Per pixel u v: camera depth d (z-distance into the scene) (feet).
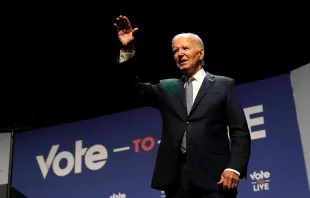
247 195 10.66
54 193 13.14
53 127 14.10
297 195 10.11
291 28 12.07
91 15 12.79
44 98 14.92
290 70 12.32
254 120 11.25
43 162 13.69
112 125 13.29
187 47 5.69
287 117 10.85
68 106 14.89
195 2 12.22
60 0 12.25
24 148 14.07
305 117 10.59
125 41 5.54
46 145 13.89
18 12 12.63
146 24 13.00
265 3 11.86
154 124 12.65
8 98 14.64
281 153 10.61
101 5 12.49
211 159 5.08
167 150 5.25
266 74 12.66
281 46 12.34
